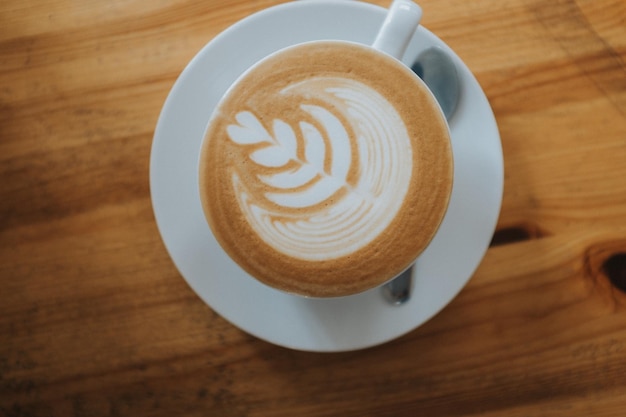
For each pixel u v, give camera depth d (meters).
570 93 0.37
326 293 0.32
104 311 0.37
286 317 0.34
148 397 0.37
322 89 0.32
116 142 0.38
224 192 0.32
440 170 0.32
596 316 0.37
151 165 0.34
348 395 0.37
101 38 0.38
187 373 0.37
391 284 0.34
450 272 0.34
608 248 0.37
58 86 0.38
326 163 0.32
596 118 0.37
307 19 0.34
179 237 0.34
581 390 0.37
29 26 0.38
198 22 0.38
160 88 0.38
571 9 0.37
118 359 0.37
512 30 0.37
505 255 0.37
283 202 0.32
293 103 0.32
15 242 0.37
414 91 0.32
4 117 0.38
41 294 0.37
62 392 0.37
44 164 0.38
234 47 0.34
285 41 0.34
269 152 0.32
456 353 0.37
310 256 0.32
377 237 0.32
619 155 0.37
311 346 0.34
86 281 0.37
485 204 0.34
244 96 0.32
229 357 0.37
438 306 0.34
